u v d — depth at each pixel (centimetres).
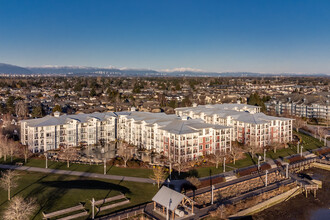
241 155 12106
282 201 9088
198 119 13100
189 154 11375
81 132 13888
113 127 14950
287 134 14788
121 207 7425
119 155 11756
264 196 8744
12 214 6338
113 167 10594
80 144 13838
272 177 10269
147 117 14175
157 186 8844
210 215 7381
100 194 7925
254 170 10631
